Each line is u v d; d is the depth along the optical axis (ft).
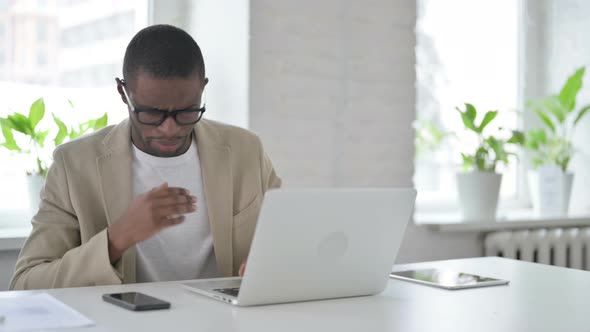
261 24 8.81
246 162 6.63
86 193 6.00
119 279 5.24
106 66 8.93
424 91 11.35
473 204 10.44
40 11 8.54
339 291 4.77
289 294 4.56
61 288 4.95
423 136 11.37
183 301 4.54
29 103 8.48
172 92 5.23
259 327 3.89
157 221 5.05
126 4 9.05
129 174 6.04
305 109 9.16
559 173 11.10
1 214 8.40
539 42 12.25
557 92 12.00
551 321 4.15
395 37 9.87
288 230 4.35
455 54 11.62
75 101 8.73
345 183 9.51
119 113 8.97
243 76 8.75
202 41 9.32
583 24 11.62
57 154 6.07
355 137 9.57
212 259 6.46
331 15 9.34
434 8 11.44
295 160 9.11
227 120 9.00
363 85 9.62
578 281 5.52
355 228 4.65
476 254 10.79
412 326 3.98
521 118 12.13
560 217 10.97
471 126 10.35
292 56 9.05
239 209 6.53
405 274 5.74
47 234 5.87
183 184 6.32
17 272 5.73
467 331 3.88
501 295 4.94
